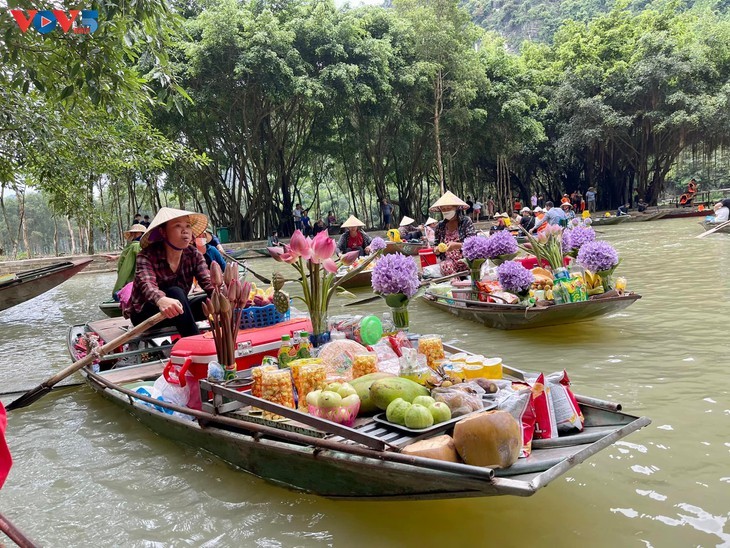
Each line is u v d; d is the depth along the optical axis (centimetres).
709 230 1473
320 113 2305
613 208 3516
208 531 263
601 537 229
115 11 480
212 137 2288
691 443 302
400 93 2469
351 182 3047
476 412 254
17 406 414
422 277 819
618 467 283
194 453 349
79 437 400
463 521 248
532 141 2941
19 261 1702
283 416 278
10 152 942
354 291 983
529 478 223
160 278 487
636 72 2783
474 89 2564
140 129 1075
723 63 2931
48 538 270
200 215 528
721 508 242
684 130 2833
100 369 532
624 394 380
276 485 294
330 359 341
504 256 630
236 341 357
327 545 242
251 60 1903
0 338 840
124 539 263
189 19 2005
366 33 2253
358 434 239
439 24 2438
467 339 575
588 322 599
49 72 611
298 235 364
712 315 581
